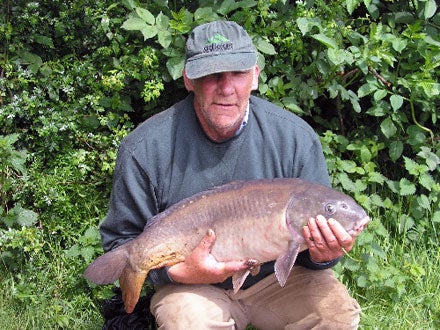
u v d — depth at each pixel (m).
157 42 2.11
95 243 2.06
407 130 2.27
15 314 2.01
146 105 2.23
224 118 1.53
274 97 2.15
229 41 1.53
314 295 1.67
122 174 1.62
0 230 2.08
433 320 2.01
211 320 1.57
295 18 2.12
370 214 2.25
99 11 2.16
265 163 1.62
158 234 1.50
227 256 1.48
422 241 2.23
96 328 1.99
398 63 2.25
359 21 2.32
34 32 2.19
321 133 2.37
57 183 2.13
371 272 2.04
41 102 2.17
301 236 1.44
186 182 1.60
